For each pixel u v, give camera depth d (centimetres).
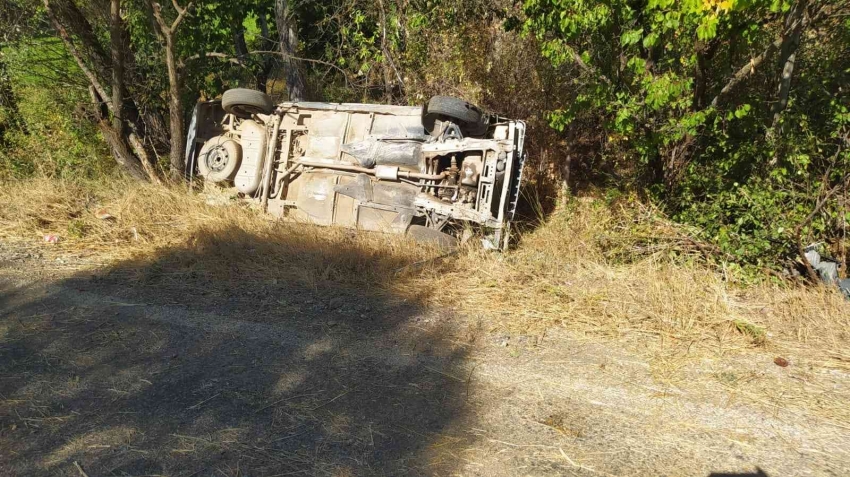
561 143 1077
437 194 818
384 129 848
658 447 365
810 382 446
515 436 371
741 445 368
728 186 768
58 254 687
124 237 748
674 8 659
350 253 673
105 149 1066
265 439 361
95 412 385
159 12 918
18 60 1012
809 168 735
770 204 662
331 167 860
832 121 750
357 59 1160
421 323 534
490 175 791
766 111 830
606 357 481
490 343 501
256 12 1139
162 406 393
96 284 602
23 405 392
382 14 1089
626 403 414
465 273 661
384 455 349
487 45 1055
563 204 953
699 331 527
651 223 724
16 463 336
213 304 560
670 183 856
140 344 479
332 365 453
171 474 329
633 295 589
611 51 777
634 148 859
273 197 888
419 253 701
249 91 888
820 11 743
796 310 556
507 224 788
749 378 450
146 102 1052
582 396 421
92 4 1009
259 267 647
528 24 807
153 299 567
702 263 675
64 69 1059
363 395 412
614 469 343
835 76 823
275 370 443
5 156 1026
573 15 720
